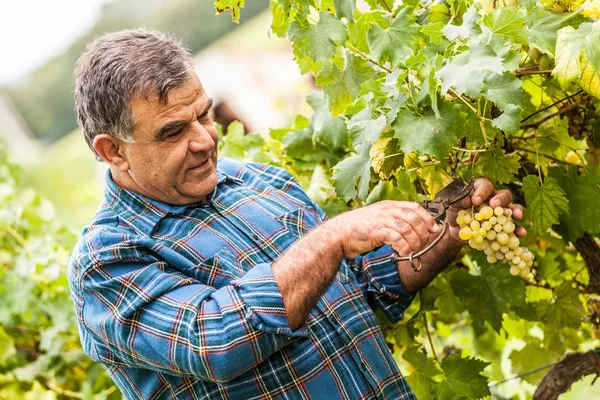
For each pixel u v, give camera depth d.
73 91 2.03
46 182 14.91
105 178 2.10
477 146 1.92
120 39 1.94
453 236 2.09
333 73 2.19
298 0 2.04
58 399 3.68
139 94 1.86
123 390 2.10
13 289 3.64
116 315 1.87
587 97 2.02
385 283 2.21
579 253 2.35
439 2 2.07
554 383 2.47
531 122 2.21
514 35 1.75
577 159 2.26
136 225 2.01
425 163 1.94
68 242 3.88
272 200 2.15
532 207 2.00
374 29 2.04
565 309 2.42
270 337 1.80
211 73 8.58
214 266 1.97
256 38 12.23
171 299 1.86
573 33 1.72
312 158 2.61
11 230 3.91
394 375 2.07
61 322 3.58
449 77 1.67
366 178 1.97
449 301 2.59
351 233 1.83
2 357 3.59
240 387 1.92
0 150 4.54
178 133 1.93
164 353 1.83
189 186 1.99
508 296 2.35
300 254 1.82
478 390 2.29
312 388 1.93
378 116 1.88
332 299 2.03
